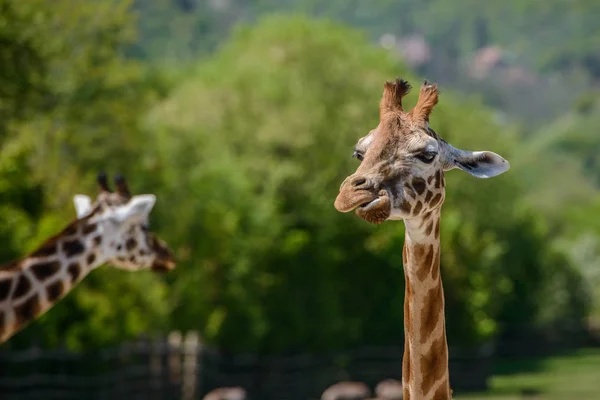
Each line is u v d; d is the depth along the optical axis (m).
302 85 143.38
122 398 90.62
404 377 26.45
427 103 25.22
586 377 163.88
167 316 102.44
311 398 123.81
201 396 102.00
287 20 161.75
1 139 79.88
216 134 136.50
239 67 148.62
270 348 118.06
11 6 77.62
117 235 35.22
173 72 195.75
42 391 80.81
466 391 143.88
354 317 132.88
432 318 25.83
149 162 104.75
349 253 133.12
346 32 167.25
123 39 97.50
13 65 78.50
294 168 130.38
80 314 81.06
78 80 93.19
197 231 107.94
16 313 32.34
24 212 81.56
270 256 116.56
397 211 24.34
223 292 111.19
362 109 139.88
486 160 25.41
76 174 93.19
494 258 162.75
